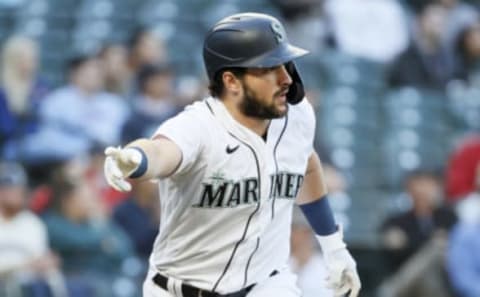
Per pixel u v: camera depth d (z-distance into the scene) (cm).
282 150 1747
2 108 3791
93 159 3566
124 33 4709
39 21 4741
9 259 3041
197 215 1725
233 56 1691
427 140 4550
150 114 3881
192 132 1666
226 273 1766
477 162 3966
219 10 4800
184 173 1688
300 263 3148
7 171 3247
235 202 1719
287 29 4706
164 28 4703
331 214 1919
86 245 3212
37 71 4362
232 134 1700
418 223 3662
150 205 3466
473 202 3653
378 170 4338
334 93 4553
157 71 3947
